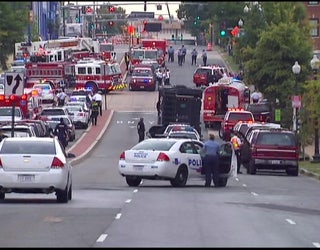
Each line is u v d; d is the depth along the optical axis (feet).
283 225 177.17
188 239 152.46
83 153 439.22
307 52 411.34
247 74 458.50
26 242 147.43
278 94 442.91
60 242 147.43
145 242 147.74
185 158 281.33
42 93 596.29
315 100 366.02
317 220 188.44
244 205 218.59
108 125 600.80
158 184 293.84
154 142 281.13
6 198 232.32
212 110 574.15
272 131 359.66
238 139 370.94
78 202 219.00
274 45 410.52
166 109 517.96
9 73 312.09
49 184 208.64
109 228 166.81
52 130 462.60
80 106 582.76
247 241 151.12
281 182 316.19
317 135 403.95
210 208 208.03
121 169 277.03
